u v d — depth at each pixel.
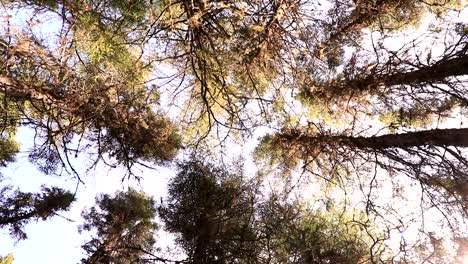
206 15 7.08
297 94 10.23
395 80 8.58
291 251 7.91
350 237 8.30
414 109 9.09
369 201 8.17
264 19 7.40
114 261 10.14
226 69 7.95
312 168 10.36
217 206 8.22
